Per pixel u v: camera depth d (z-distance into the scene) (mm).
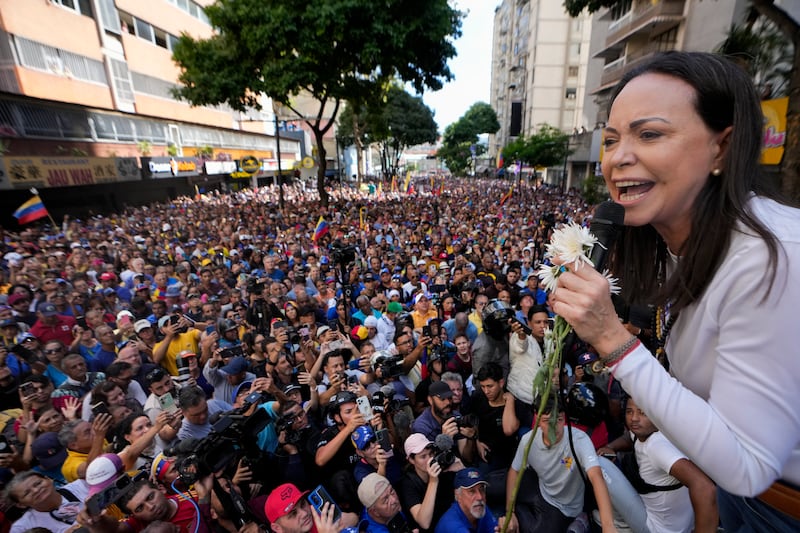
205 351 5762
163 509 2924
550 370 1142
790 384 753
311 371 5090
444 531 3066
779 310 745
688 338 1003
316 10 15172
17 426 4230
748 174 851
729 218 838
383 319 7273
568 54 52125
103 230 16219
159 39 27688
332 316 7660
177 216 21438
